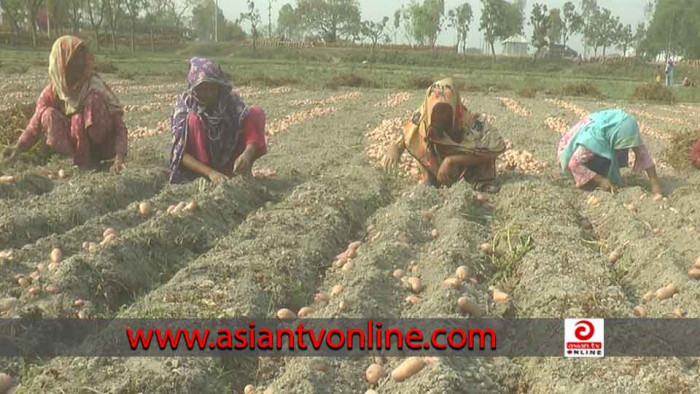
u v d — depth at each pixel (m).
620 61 73.94
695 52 73.44
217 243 6.64
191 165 8.57
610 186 8.69
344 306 4.98
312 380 4.19
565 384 4.10
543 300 5.09
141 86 25.88
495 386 4.35
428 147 8.73
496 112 19.02
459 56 71.12
